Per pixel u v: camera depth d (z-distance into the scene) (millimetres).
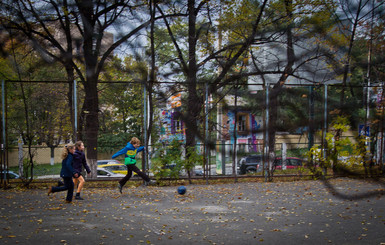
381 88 11078
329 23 13641
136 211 6793
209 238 4914
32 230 5250
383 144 11250
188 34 14969
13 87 12484
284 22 14102
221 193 9062
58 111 10875
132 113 12992
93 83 12125
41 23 12438
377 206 7039
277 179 11484
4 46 12438
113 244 4594
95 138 11125
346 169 11188
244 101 13062
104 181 11062
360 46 12773
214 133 12414
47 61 13648
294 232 5191
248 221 5941
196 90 12695
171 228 5457
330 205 7250
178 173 10742
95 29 12922
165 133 11867
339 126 10945
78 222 5809
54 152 10867
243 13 13898
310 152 11266
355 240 4730
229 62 14352
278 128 11836
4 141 9977
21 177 10141
